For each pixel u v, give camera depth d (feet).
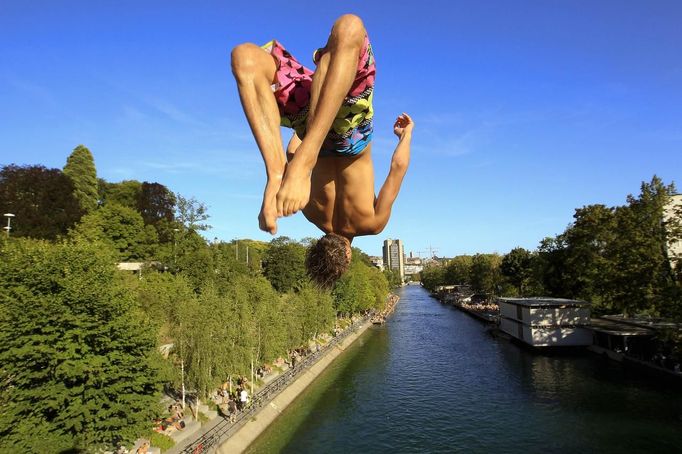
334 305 247.70
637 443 88.43
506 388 131.85
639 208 133.39
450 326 280.72
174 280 130.93
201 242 196.75
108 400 60.23
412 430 102.17
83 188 222.28
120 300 65.41
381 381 146.82
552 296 235.40
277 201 10.28
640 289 124.47
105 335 61.93
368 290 303.48
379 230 15.17
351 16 11.23
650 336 151.64
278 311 152.56
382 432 101.50
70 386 59.77
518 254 319.27
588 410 107.96
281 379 129.80
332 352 192.75
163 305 99.96
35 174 177.37
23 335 56.85
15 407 55.26
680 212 121.70
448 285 568.82
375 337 243.40
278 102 12.55
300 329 163.32
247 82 11.18
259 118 11.09
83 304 60.95
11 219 158.51
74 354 57.82
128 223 198.08
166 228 212.64
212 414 98.17
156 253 195.93
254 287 160.76
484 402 119.75
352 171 14.17
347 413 115.24
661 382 128.67
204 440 80.79
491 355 182.70
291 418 111.14
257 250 380.99
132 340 64.23
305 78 12.59
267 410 109.91
